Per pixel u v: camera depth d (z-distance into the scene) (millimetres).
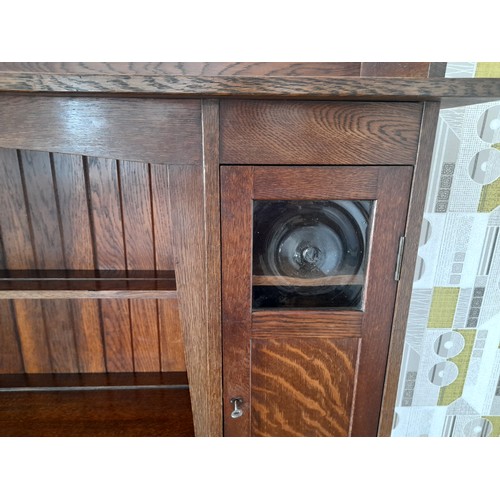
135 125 465
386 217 506
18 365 843
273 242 523
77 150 469
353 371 573
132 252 757
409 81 427
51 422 732
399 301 539
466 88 431
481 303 886
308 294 547
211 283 520
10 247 740
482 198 811
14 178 704
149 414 756
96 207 730
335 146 480
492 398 969
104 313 816
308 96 441
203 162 477
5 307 799
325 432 604
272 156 479
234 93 426
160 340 843
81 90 416
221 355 552
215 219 496
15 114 454
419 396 971
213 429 590
